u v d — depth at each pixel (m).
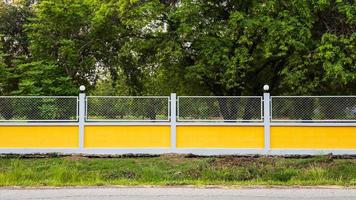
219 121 18.67
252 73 23.83
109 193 12.25
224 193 12.22
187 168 16.38
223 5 22.84
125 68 25.67
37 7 24.36
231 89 23.48
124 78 26.19
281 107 18.64
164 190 12.77
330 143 18.42
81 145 18.69
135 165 16.91
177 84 25.20
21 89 21.66
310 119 18.53
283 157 18.06
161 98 18.83
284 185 13.77
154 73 25.53
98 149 18.64
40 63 22.36
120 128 18.78
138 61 25.16
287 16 20.47
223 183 14.17
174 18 21.88
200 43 21.75
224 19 22.91
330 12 21.42
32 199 11.38
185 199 11.22
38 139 18.80
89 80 25.78
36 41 23.69
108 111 18.88
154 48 23.84
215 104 18.77
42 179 14.98
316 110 18.55
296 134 18.50
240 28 21.16
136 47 23.47
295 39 20.20
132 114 18.84
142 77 26.12
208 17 22.64
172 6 22.42
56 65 22.88
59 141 18.80
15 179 14.74
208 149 18.55
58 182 14.23
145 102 18.84
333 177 15.14
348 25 20.94
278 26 20.17
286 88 24.12
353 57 19.98
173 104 18.73
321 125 18.44
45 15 23.08
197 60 22.52
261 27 20.67
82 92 20.98
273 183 14.12
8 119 18.84
